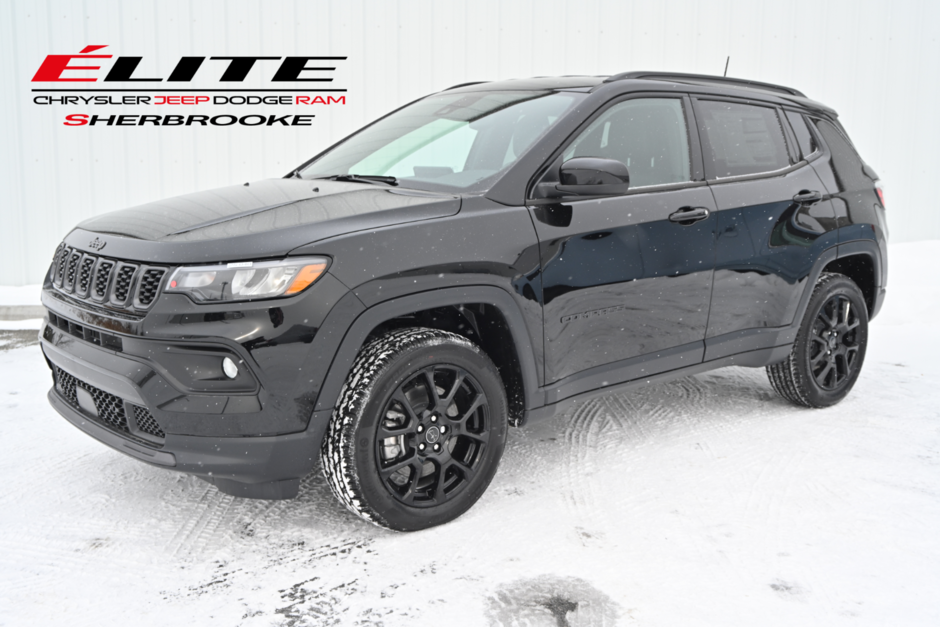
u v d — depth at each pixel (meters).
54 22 6.52
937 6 7.76
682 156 3.37
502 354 2.82
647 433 3.70
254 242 2.33
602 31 7.16
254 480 2.38
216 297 2.26
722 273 3.41
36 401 4.16
